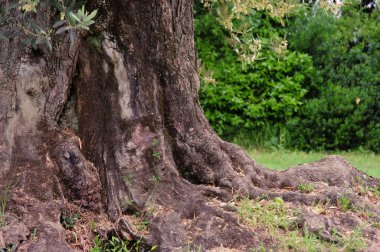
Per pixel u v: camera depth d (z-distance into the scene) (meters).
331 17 15.59
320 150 14.60
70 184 5.61
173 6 6.16
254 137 15.09
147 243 5.24
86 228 5.41
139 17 6.02
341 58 15.27
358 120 14.49
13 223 5.04
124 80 6.00
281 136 14.68
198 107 6.54
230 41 6.55
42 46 5.72
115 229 5.40
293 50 15.74
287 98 14.60
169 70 6.15
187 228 5.37
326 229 5.39
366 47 15.86
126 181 5.77
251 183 6.18
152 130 6.02
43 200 5.38
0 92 5.61
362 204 5.94
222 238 5.23
